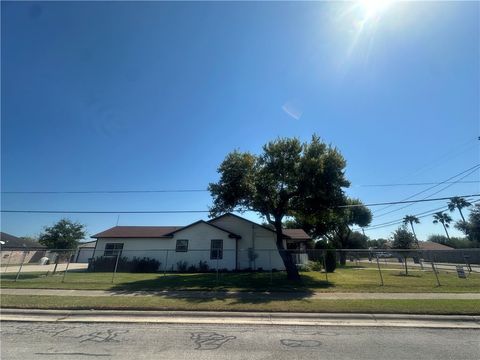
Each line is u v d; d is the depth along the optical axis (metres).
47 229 41.78
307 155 18.77
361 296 12.14
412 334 7.37
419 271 27.84
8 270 25.61
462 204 51.91
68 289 13.72
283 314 9.23
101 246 26.55
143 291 13.21
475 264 47.59
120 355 5.83
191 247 25.83
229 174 19.48
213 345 6.47
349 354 5.91
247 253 26.02
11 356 5.74
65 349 6.17
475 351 6.10
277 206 19.95
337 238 47.94
